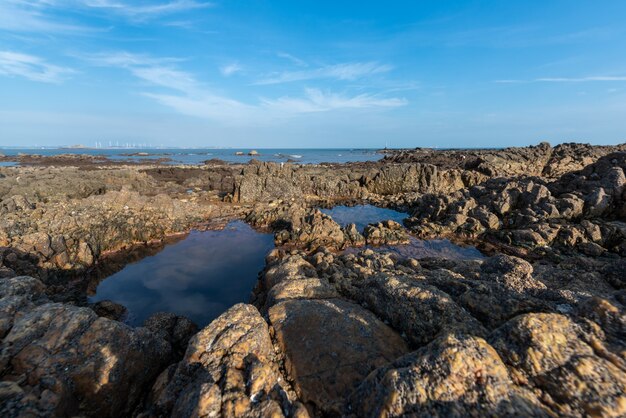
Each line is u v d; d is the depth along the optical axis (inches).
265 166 1937.7
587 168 1135.6
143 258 870.4
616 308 224.2
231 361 280.8
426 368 204.2
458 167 2351.1
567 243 855.7
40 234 714.8
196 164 3720.5
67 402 277.4
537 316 228.4
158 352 389.4
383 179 2055.9
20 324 319.3
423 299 349.4
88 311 353.7
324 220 1045.8
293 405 235.6
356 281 509.7
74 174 1782.7
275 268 576.4
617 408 168.6
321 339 325.7
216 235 1082.1
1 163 3454.7
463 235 1059.9
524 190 1133.1
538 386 192.9
